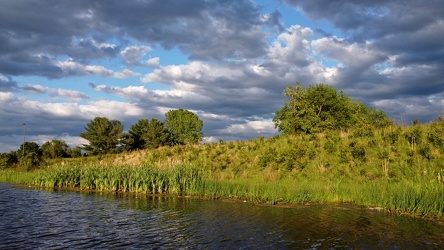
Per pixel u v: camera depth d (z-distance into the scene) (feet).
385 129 105.09
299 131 144.46
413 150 88.28
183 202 75.82
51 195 92.99
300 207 65.67
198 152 140.56
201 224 53.01
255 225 51.60
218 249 40.40
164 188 96.07
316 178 91.25
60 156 269.23
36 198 86.43
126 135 267.59
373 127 112.57
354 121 152.66
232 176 104.42
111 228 51.57
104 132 256.73
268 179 96.07
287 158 102.58
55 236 47.34
